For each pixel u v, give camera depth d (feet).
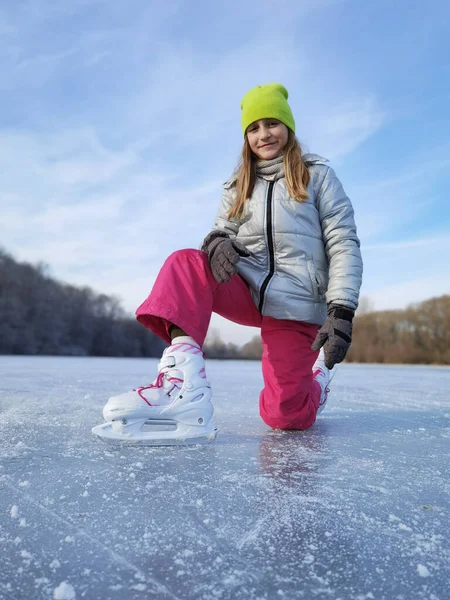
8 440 5.24
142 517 3.01
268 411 6.32
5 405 8.32
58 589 2.12
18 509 3.12
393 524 2.98
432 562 2.48
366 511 3.21
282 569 2.38
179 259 5.64
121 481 3.74
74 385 12.85
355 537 2.77
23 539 2.67
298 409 6.27
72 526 2.86
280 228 6.36
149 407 5.02
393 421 7.55
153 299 5.40
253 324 6.90
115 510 3.13
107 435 4.98
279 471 4.15
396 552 2.59
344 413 8.48
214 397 10.32
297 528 2.89
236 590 2.18
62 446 4.95
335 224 6.32
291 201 6.37
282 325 6.41
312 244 6.37
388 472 4.25
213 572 2.34
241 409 8.32
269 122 6.48
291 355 6.30
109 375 17.98
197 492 3.51
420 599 2.13
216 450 4.94
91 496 3.39
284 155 6.48
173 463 4.33
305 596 2.14
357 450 5.18
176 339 5.42
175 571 2.35
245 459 4.57
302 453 4.92
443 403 10.51
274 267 6.47
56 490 3.51
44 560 2.43
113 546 2.60
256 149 6.61
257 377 19.19
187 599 2.10
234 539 2.72
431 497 3.55
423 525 2.98
